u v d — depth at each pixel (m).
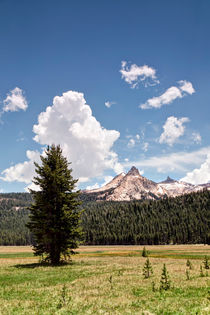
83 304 11.41
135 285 16.03
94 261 36.31
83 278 19.44
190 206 197.25
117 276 20.30
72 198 31.75
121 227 173.75
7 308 10.82
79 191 32.12
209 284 15.32
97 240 155.75
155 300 11.98
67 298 12.44
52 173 30.66
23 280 18.55
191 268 24.97
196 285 15.19
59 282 17.88
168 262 34.44
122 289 14.87
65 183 31.58
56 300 12.23
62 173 32.53
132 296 12.99
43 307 11.00
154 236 143.62
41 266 27.55
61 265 28.69
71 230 29.72
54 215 29.05
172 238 149.00
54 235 29.20
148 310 10.20
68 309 10.51
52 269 24.92
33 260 38.47
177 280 17.50
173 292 13.64
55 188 30.59
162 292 13.67
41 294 13.80
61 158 33.31
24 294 13.88
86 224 193.75
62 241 29.86
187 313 9.55
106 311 10.17
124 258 44.97
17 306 11.23
